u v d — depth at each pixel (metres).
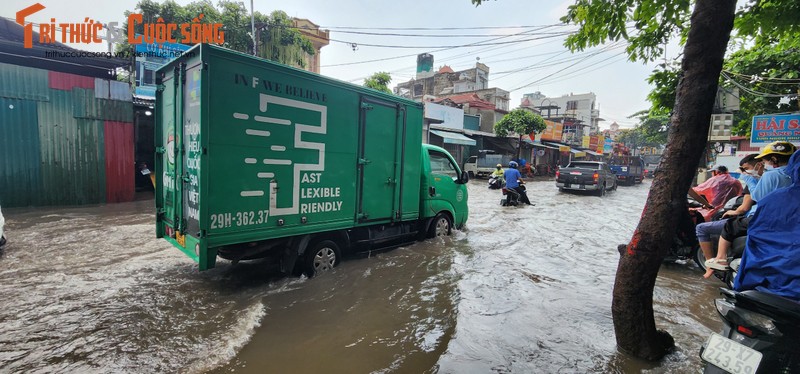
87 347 3.06
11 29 11.96
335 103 4.90
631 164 26.23
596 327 3.62
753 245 2.23
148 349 3.06
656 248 2.83
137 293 4.18
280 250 4.75
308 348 3.18
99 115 10.30
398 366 2.94
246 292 4.30
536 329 3.57
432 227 6.90
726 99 8.56
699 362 3.04
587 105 55.03
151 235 6.71
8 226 7.29
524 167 26.44
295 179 4.52
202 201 3.75
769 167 3.88
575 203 13.83
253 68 4.06
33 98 9.39
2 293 4.07
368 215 5.48
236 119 3.95
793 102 8.84
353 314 3.84
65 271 4.80
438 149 7.07
